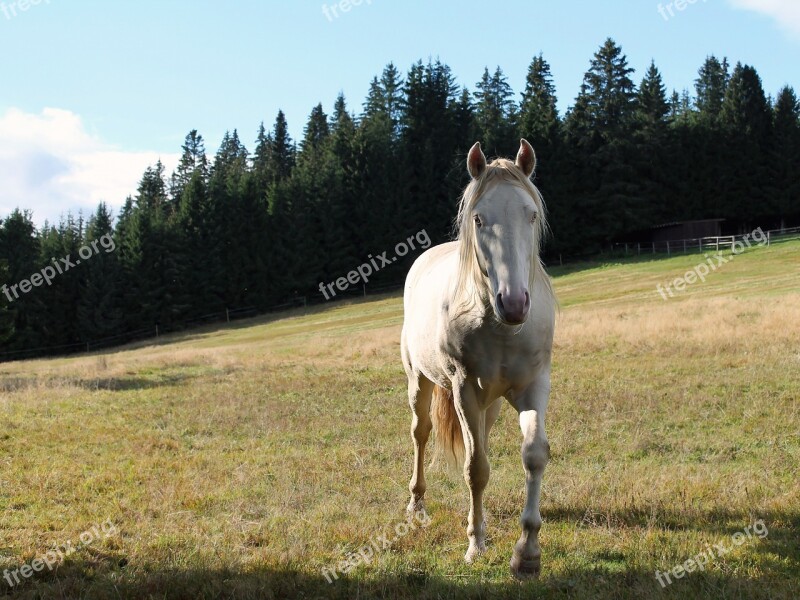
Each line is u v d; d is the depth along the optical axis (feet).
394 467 24.73
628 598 12.72
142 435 31.65
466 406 15.80
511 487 21.01
